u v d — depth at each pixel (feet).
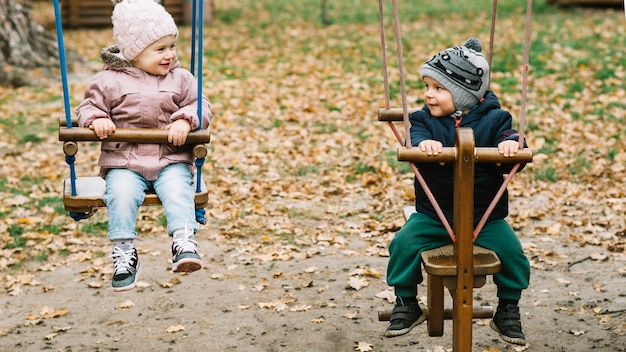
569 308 16.61
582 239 20.62
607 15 57.47
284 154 28.99
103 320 16.87
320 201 24.44
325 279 18.65
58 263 19.98
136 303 17.66
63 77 10.77
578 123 31.35
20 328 16.52
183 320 16.72
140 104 11.85
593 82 37.37
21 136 31.42
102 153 11.82
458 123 11.62
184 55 48.16
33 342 15.84
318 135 31.01
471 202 10.48
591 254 19.53
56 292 18.33
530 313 16.42
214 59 46.68
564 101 34.45
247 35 57.31
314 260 19.86
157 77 12.07
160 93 11.94
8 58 39.83
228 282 18.65
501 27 55.62
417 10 68.69
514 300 11.88
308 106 35.04
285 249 20.58
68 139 10.91
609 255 19.49
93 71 42.34
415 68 43.45
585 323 15.88
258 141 30.58
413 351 15.05
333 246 20.84
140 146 11.66
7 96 37.14
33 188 25.75
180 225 11.07
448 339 15.52
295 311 16.94
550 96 35.50
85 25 64.95
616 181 25.12
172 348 15.47
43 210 23.68
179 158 11.82
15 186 25.98
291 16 67.97
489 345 15.15
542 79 38.52
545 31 51.96
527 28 10.21
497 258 10.94
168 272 19.35
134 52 11.67
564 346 14.94
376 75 41.34
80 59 43.32
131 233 11.23
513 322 11.81
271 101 36.17
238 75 41.68
